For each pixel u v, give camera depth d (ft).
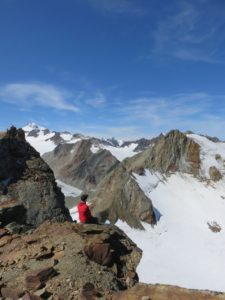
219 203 421.59
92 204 380.58
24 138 112.27
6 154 100.94
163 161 477.77
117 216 361.30
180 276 283.18
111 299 38.17
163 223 368.89
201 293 35.06
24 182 97.81
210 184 453.17
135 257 48.88
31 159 106.42
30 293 39.27
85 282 41.50
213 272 293.64
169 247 332.60
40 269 41.98
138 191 379.96
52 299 38.65
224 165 480.23
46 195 97.45
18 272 43.73
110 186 391.86
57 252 47.16
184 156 484.33
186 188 444.96
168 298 35.47
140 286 37.81
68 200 457.68
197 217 395.55
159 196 415.03
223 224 385.50
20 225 62.03
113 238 50.31
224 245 346.13
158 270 289.53
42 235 52.80
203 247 340.39
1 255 50.29
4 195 90.63
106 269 44.98
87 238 49.14
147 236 345.51
